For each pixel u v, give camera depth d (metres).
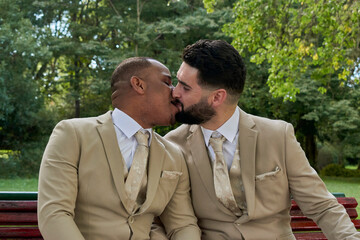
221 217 2.14
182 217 2.11
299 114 21.20
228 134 2.17
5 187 15.75
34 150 19.31
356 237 1.95
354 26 8.86
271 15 8.71
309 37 9.43
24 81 18.03
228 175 2.14
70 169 1.86
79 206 1.90
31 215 2.18
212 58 2.03
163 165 2.05
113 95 2.03
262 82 20.98
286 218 2.21
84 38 23.45
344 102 18.95
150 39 20.84
